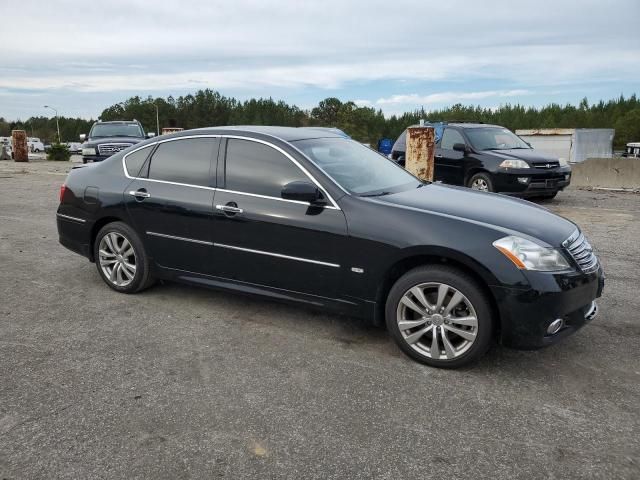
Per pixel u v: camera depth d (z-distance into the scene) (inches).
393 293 151.7
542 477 103.8
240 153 180.4
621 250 275.7
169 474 105.0
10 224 343.3
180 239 189.0
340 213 158.1
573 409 127.6
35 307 195.3
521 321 137.8
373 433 118.0
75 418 123.9
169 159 195.9
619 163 556.7
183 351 159.2
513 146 459.2
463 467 106.7
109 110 4968.0
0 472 105.6
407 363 151.6
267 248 169.9
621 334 170.9
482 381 140.9
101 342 165.5
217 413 125.9
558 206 422.0
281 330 174.7
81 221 214.2
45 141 5137.8
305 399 132.0
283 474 104.9
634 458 109.4
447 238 143.5
